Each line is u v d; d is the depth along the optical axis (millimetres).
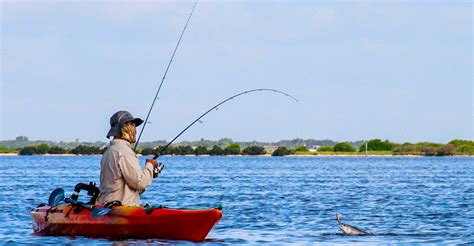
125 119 29094
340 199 61500
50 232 31094
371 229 38062
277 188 79125
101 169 29312
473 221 42469
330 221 41906
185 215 28938
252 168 163125
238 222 40844
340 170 151750
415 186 85312
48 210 31266
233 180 99750
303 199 61375
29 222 39500
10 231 35094
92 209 29031
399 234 35938
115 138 29281
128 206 29172
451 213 47938
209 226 28969
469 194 69125
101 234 29797
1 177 105062
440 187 82875
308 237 34375
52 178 102188
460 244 32312
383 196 66125
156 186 82250
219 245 30953
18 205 51469
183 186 82438
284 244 31891
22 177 105312
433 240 33719
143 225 29125
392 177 114250
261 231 36531
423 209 51312
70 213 30391
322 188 80000
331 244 32156
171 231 29219
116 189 29125
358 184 90000
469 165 195125
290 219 42875
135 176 28812
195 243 29344
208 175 119188
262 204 55250
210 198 62188
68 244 29156
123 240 29531
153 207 29312
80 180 95562
